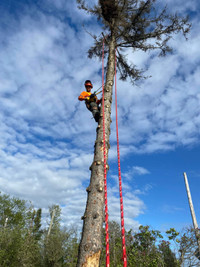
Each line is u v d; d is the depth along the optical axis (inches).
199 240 375.6
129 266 378.6
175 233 385.1
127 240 406.3
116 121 167.5
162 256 377.7
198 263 359.3
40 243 976.9
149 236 386.9
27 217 947.3
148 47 287.1
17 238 709.3
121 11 263.6
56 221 1253.7
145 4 259.4
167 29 271.4
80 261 107.5
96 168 144.9
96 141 163.8
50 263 898.7
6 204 942.4
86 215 124.7
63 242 962.7
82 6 287.7
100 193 133.6
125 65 307.9
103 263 425.4
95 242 112.9
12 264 656.4
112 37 267.1
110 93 202.5
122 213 99.4
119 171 129.4
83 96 209.5
